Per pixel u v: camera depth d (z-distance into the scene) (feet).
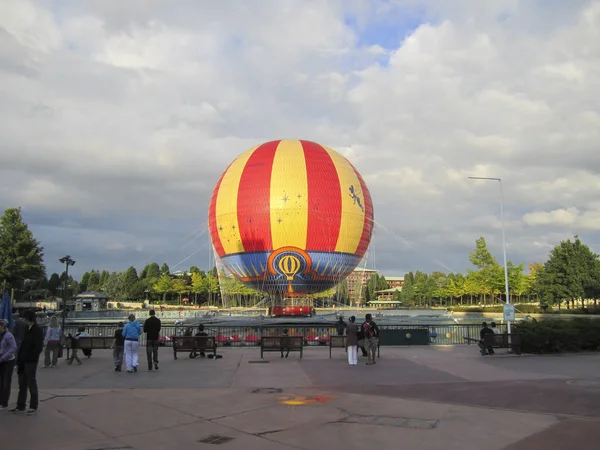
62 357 81.97
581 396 45.93
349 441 31.58
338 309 319.06
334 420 37.24
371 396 46.88
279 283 200.13
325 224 193.98
